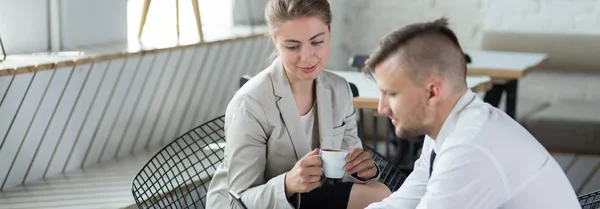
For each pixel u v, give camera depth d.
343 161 2.18
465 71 1.77
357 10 6.08
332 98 2.45
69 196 3.23
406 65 1.72
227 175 2.36
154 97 4.14
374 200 2.35
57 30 3.74
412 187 2.07
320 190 2.38
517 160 1.69
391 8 6.02
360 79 3.80
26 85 3.30
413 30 1.73
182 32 4.68
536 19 5.63
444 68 1.71
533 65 4.41
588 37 5.46
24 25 3.61
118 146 3.97
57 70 3.45
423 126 1.78
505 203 1.71
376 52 1.77
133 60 3.90
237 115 2.29
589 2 5.50
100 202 3.14
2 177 3.29
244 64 4.86
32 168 3.45
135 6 4.50
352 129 2.57
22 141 3.36
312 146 2.43
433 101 1.74
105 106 3.80
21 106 3.31
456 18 5.91
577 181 4.83
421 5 5.96
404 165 4.58
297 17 2.22
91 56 3.55
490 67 4.27
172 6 4.71
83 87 3.62
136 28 4.49
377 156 2.81
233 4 5.23
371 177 2.37
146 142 4.17
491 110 1.77
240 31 4.91
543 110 5.14
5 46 3.53
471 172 1.67
